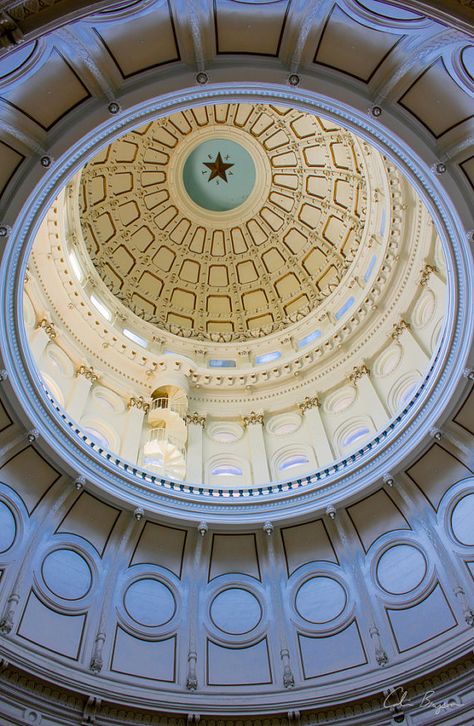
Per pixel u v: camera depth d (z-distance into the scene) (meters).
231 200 27.66
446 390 14.55
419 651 13.40
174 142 26.30
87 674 13.04
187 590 15.52
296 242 27.00
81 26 9.81
